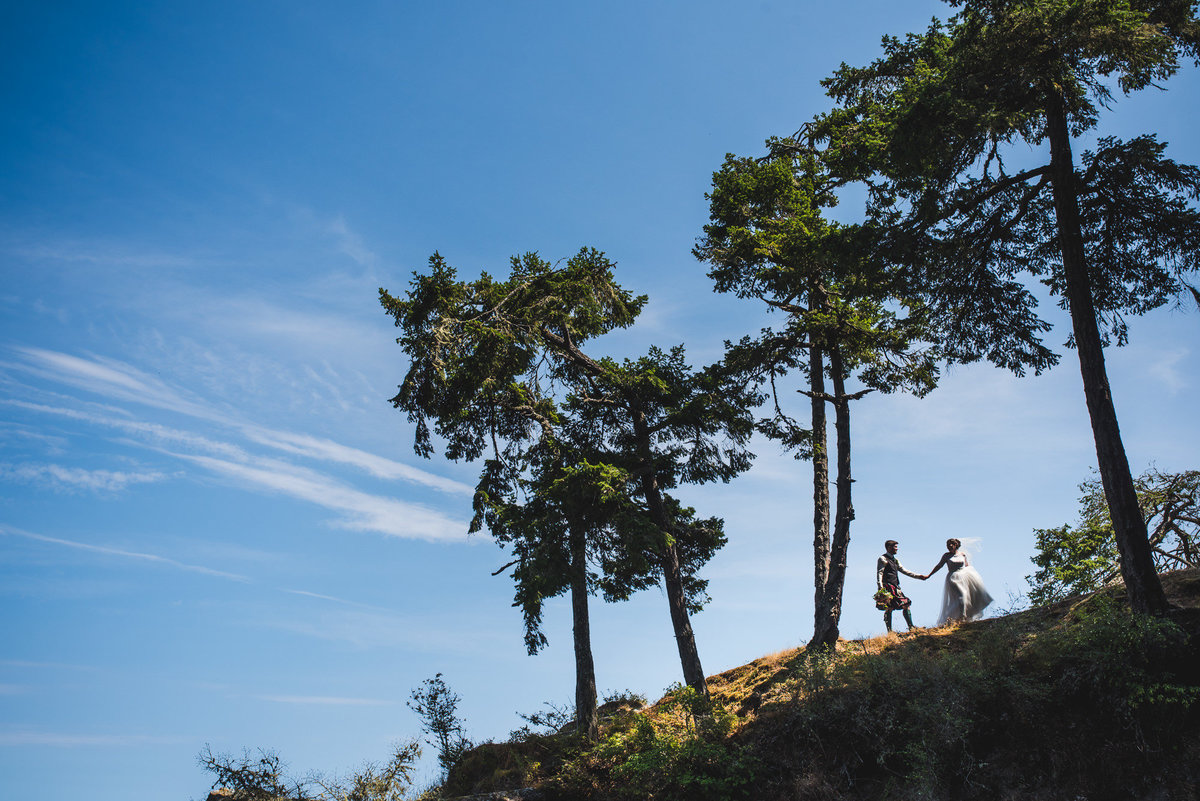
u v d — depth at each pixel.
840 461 19.94
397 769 15.77
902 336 19.89
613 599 21.61
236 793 15.09
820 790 14.25
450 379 19.52
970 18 15.86
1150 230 15.95
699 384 21.67
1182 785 11.46
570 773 16.73
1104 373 14.76
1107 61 15.27
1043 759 12.77
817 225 19.38
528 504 20.69
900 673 15.03
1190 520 18.14
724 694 19.45
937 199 16.28
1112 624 13.23
